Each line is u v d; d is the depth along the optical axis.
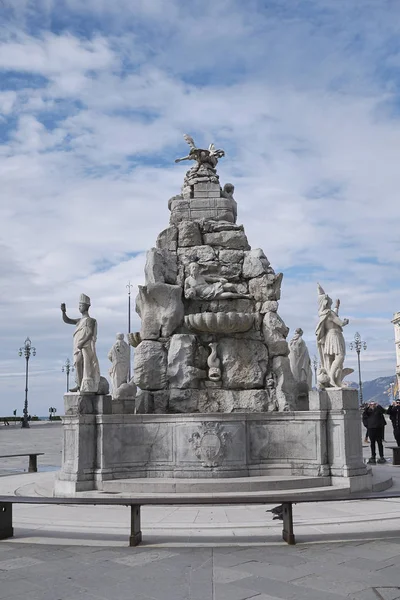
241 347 12.98
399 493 8.04
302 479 10.85
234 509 9.74
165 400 12.55
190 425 11.37
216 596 5.54
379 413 16.86
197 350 12.94
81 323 11.62
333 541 7.53
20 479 14.23
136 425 11.52
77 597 5.59
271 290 13.28
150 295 13.02
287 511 7.51
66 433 11.20
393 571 6.24
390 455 19.77
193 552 7.08
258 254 13.66
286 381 12.86
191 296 13.14
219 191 14.55
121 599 5.52
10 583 6.02
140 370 12.67
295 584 5.85
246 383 12.77
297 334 14.02
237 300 13.31
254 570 6.33
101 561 6.75
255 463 11.56
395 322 64.19
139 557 6.89
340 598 5.44
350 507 9.80
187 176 14.83
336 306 12.03
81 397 11.16
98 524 8.70
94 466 11.10
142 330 13.09
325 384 11.87
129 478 11.22
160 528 8.32
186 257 13.68
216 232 13.91
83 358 11.55
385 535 7.82
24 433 39.62
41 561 6.79
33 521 8.98
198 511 9.60
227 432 11.38
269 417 11.73
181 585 5.88
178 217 14.23
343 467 11.12
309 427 11.52
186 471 11.23
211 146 15.03
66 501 7.66
